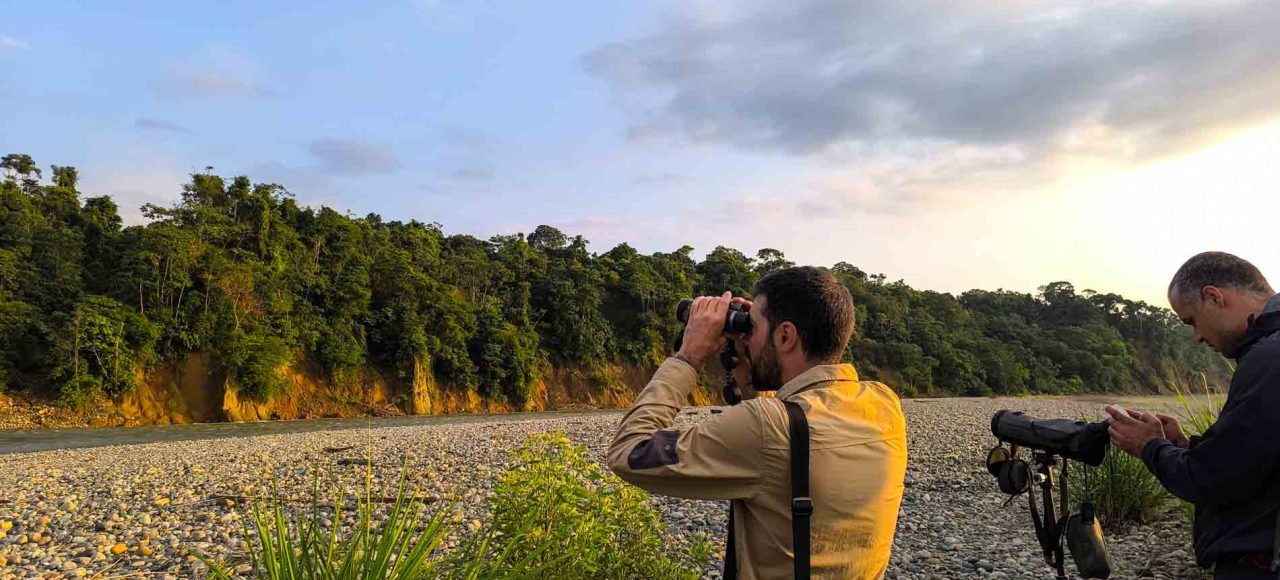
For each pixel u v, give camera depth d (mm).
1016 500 9227
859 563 1480
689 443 1535
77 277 41469
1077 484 7625
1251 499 2006
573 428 21438
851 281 90812
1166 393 97125
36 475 12305
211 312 43188
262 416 43281
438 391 52281
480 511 7930
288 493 9547
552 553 3061
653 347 67438
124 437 27109
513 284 66438
